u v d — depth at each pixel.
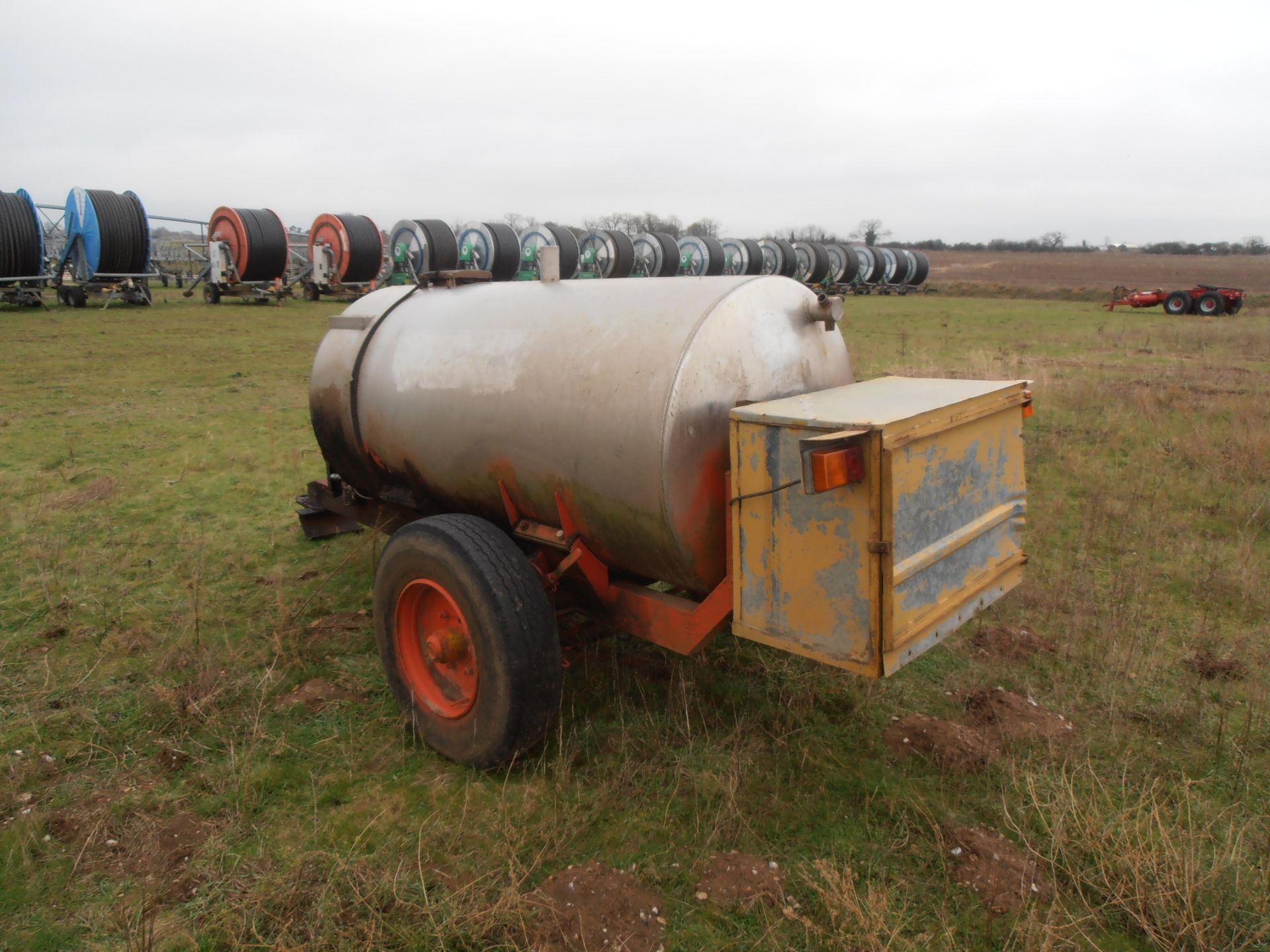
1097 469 7.75
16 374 13.84
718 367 3.10
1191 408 9.94
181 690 3.95
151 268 37.03
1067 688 4.02
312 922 2.57
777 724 3.63
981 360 14.44
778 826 3.05
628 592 3.50
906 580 2.67
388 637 3.72
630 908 2.66
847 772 3.38
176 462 8.44
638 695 3.96
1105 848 2.88
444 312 4.26
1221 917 2.58
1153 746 3.57
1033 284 56.50
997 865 2.85
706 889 2.74
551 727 3.65
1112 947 2.55
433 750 3.56
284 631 4.62
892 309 34.53
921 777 3.35
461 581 3.24
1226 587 5.10
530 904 2.64
